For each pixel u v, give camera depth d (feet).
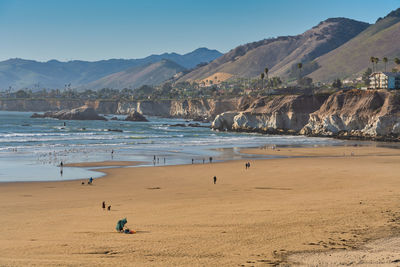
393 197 148.77
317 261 83.30
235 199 157.99
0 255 86.99
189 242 96.53
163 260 84.17
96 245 94.63
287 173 242.78
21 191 189.57
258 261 83.61
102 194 181.37
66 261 82.79
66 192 187.32
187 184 210.79
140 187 202.08
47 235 104.63
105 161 303.89
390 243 94.53
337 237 99.35
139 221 119.44
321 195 158.10
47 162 293.43
